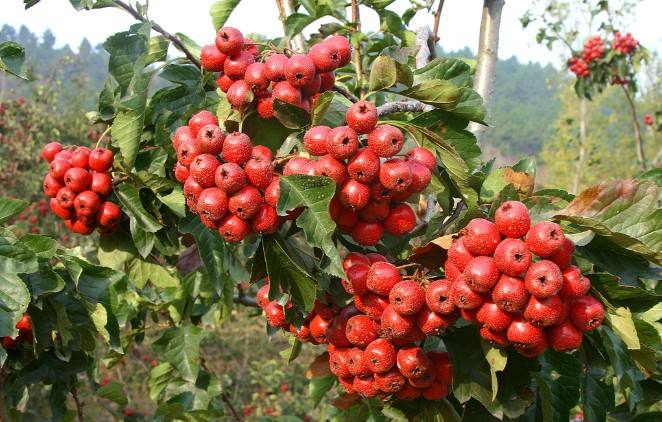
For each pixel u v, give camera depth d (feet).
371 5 2.89
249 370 10.34
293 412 8.68
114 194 2.65
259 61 2.01
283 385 9.60
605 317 1.66
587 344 1.90
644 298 1.69
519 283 1.55
